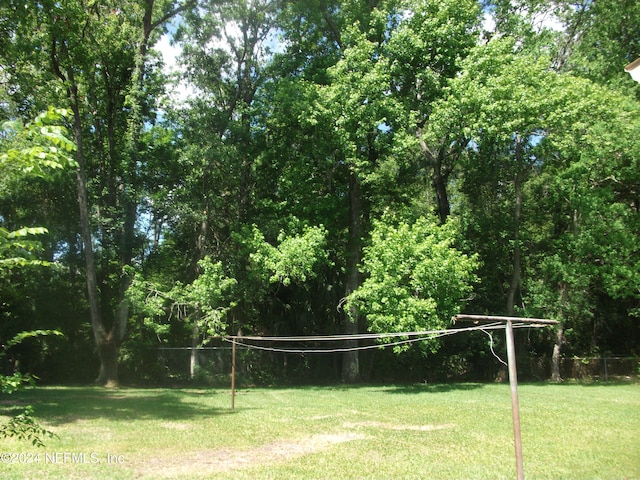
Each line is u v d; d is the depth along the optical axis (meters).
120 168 29.88
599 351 33.91
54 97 22.86
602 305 32.97
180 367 30.22
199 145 28.64
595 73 28.39
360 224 30.44
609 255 26.62
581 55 29.36
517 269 30.27
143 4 28.33
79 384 29.19
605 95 25.34
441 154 30.92
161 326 26.77
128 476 8.36
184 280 31.62
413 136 27.25
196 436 12.05
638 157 25.38
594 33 29.27
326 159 28.66
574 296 29.39
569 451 10.67
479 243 32.06
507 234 30.89
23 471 8.58
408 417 15.46
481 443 11.46
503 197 32.81
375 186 30.22
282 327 32.22
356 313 29.09
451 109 25.33
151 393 23.52
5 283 23.80
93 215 29.22
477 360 33.03
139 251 30.66
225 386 28.84
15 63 22.89
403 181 30.94
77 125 26.41
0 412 15.53
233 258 29.30
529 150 28.45
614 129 25.42
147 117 31.97
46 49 25.12
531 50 28.72
